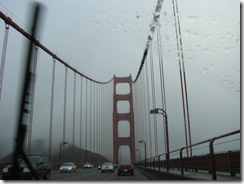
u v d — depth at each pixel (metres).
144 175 24.33
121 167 24.41
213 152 7.43
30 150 26.16
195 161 13.37
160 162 18.42
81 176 21.88
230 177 8.41
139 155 63.28
